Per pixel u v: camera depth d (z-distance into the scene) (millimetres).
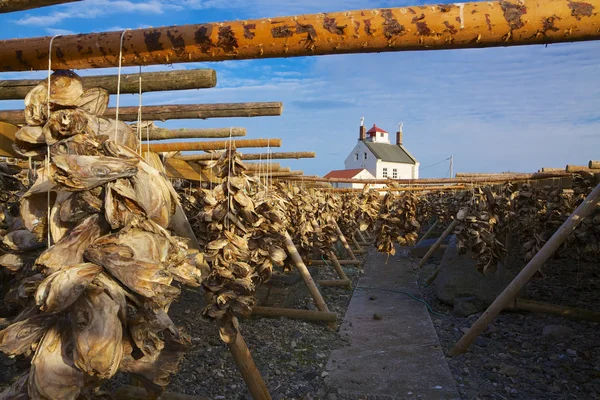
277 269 8844
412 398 4543
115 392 3852
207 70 2301
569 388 4738
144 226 1662
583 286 9242
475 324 5762
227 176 3557
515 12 1311
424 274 11984
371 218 10156
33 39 1690
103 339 1427
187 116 3258
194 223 4965
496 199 7395
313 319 6891
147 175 1716
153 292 1495
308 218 8031
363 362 5543
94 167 1517
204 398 3996
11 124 2672
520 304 7266
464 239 7246
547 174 7484
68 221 1669
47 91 1721
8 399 1541
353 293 9695
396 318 7645
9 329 1527
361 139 58656
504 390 4723
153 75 2340
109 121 1804
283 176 8016
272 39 1481
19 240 2113
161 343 1700
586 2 1276
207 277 3568
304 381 4922
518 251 10188
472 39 1371
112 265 1494
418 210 16578
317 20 1434
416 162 58438
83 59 1682
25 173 4242
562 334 6195
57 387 1471
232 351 3660
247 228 3621
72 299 1399
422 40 1395
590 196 5320
